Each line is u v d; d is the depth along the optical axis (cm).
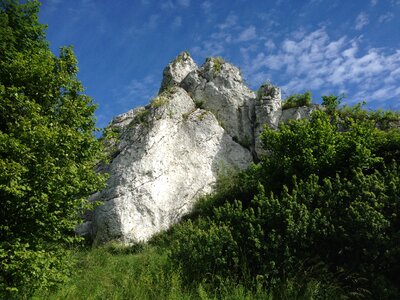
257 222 926
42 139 865
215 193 2122
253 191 1611
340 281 777
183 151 2288
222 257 866
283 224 898
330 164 1359
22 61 1021
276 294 770
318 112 1669
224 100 2583
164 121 2288
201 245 920
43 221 893
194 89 2659
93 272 1052
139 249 1708
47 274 841
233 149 2431
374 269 751
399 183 904
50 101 1084
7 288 752
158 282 857
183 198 2158
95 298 840
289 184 1389
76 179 938
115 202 1986
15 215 866
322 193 955
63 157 936
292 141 1507
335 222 848
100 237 1925
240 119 2539
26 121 901
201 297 764
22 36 1198
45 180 856
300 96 2514
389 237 770
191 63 3020
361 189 910
